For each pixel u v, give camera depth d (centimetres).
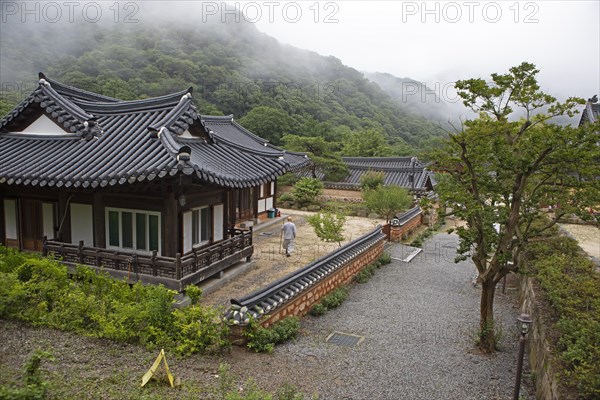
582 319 760
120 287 988
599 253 1561
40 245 1414
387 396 802
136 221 1282
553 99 909
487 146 927
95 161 1205
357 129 7019
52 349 750
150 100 1421
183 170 1039
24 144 1382
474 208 916
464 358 995
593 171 847
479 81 929
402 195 2534
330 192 3438
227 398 613
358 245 1694
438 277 1766
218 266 1320
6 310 852
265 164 1512
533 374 859
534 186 986
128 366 735
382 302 1420
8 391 530
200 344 856
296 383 810
